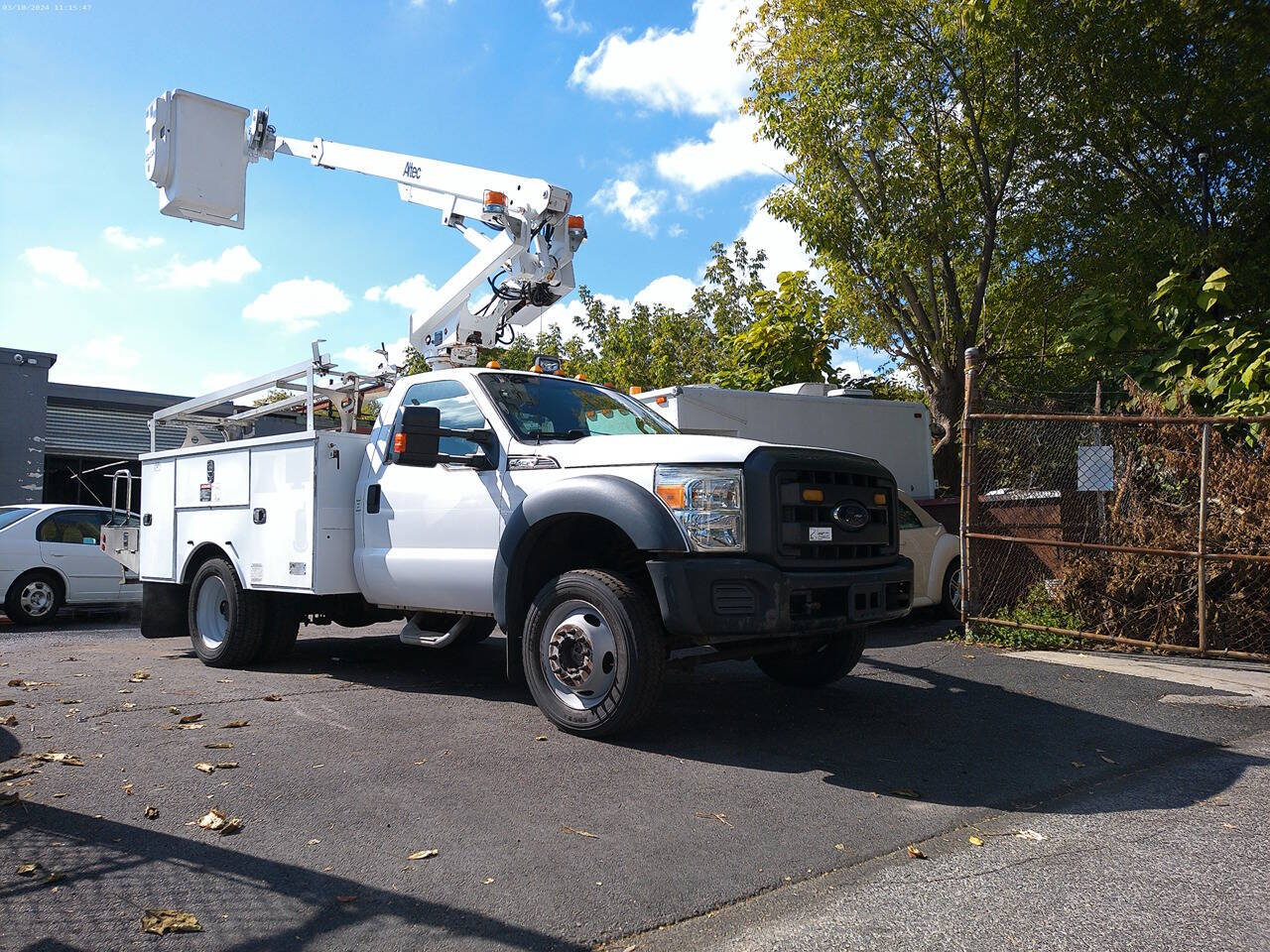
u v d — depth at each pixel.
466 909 3.13
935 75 16.22
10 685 6.55
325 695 6.34
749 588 4.88
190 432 9.69
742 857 3.62
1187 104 15.34
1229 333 9.59
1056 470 9.97
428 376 6.73
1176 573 8.28
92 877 3.31
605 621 5.13
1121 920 3.11
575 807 4.13
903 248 16.73
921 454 12.88
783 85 17.45
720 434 10.99
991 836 3.90
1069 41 15.37
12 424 20.44
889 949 2.91
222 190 9.74
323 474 6.75
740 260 28.08
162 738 5.12
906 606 5.70
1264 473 8.30
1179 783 4.62
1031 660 7.70
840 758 4.95
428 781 4.44
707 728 5.50
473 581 5.99
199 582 7.85
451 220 9.60
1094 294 10.82
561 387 6.78
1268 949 2.91
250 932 2.93
